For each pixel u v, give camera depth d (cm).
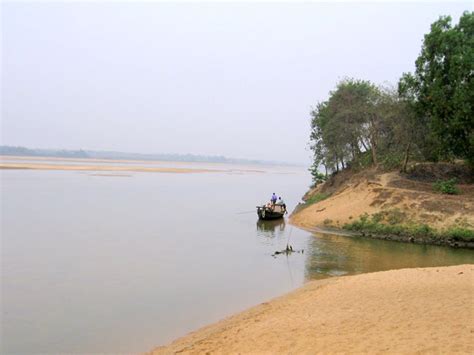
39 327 1229
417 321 989
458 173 3828
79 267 1922
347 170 5147
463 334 870
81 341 1129
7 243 2373
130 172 11456
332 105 5153
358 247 2511
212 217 3853
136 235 2780
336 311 1171
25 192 5091
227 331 1155
